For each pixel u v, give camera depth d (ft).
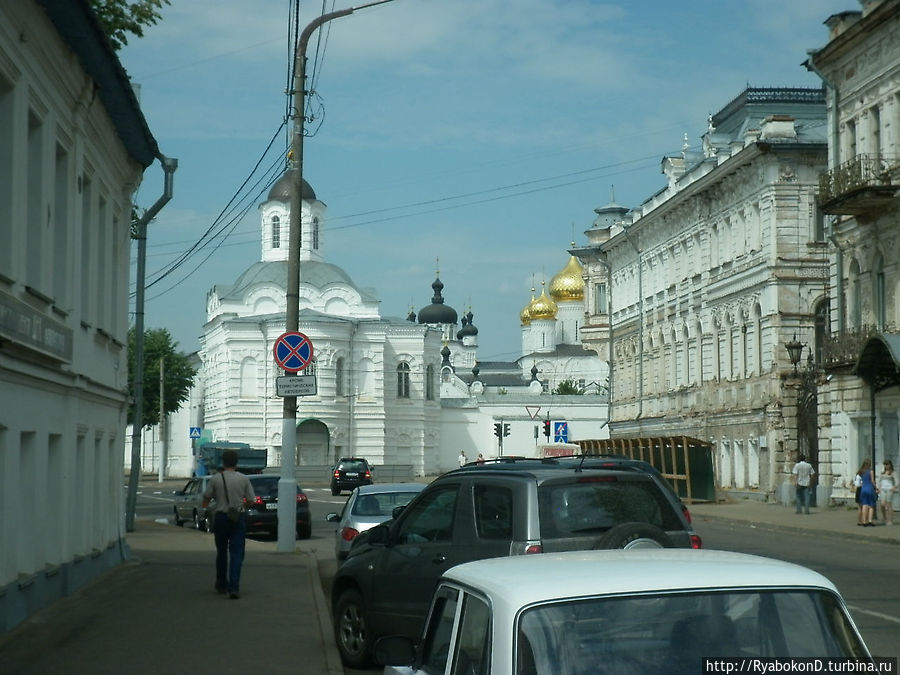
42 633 44.75
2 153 43.93
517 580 17.69
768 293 152.66
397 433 315.37
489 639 17.20
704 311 177.37
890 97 116.67
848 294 126.82
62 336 50.57
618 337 223.71
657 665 16.60
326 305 319.27
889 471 109.60
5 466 43.45
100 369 64.75
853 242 124.88
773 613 17.16
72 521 56.49
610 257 229.04
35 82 47.09
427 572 36.68
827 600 17.40
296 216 80.94
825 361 124.57
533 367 444.14
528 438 347.36
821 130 156.87
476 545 34.60
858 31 119.34
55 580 52.95
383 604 39.01
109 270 67.21
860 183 113.50
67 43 50.52
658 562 18.34
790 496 142.92
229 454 57.16
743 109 187.52
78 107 54.75
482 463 38.91
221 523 55.88
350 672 40.27
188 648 41.70
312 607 52.44
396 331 316.60
